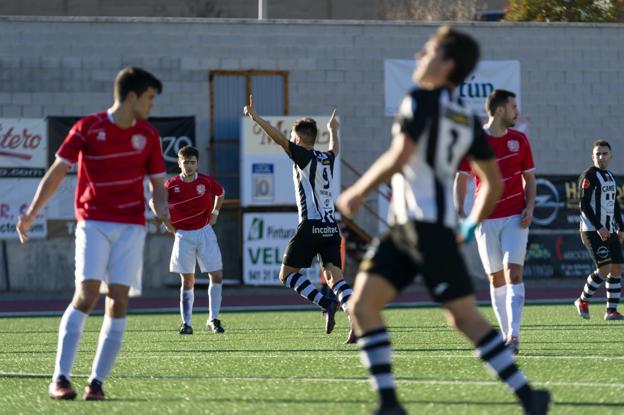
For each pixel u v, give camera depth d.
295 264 28.80
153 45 64.62
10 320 44.06
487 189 13.36
